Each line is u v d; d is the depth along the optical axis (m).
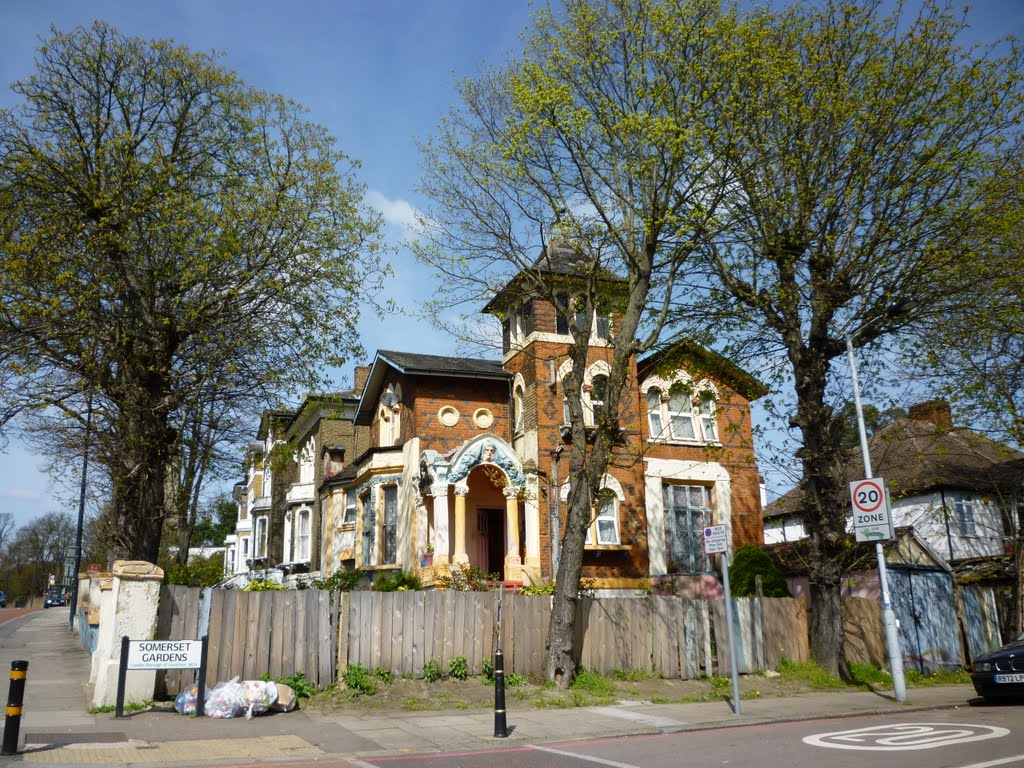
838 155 16.50
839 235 16.75
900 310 16.30
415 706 12.34
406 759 9.05
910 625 18.98
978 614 20.81
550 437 22.84
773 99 15.96
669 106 15.38
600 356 24.03
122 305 17.02
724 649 16.06
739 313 17.44
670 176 14.98
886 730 10.94
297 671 12.84
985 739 9.93
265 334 17.80
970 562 24.14
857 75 16.44
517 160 15.20
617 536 22.81
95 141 17.02
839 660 16.42
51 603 75.44
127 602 11.72
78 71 17.30
